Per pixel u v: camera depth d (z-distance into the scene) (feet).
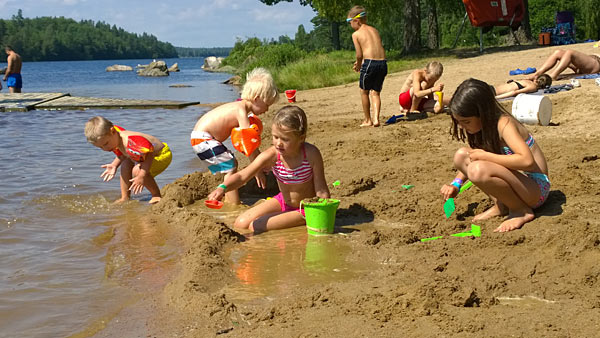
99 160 27.86
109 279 13.30
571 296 11.29
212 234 15.58
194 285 12.39
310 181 16.98
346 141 26.78
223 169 19.79
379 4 81.46
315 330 10.23
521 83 31.86
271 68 85.81
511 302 11.21
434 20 111.86
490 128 14.49
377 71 30.09
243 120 19.61
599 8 143.54
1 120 44.88
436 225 15.87
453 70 50.52
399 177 20.54
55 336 10.55
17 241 16.20
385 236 15.15
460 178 15.93
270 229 16.66
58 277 13.48
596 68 35.68
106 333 10.61
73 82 128.98
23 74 202.28
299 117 16.12
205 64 216.74
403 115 32.45
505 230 14.55
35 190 22.07
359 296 11.41
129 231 17.07
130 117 45.65
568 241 13.23
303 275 13.08
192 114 47.39
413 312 10.65
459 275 12.37
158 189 20.74
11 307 11.82
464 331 9.90
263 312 11.10
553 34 74.28
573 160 19.88
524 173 15.11
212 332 10.43
